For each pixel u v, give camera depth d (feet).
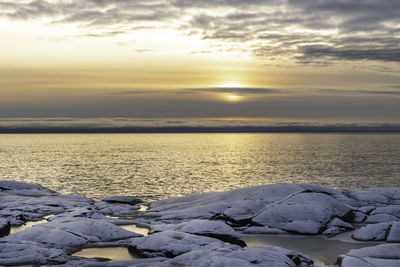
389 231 92.02
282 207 107.34
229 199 126.00
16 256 70.85
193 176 319.06
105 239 86.22
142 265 63.77
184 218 111.45
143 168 395.96
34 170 368.89
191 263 60.23
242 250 65.21
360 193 132.67
